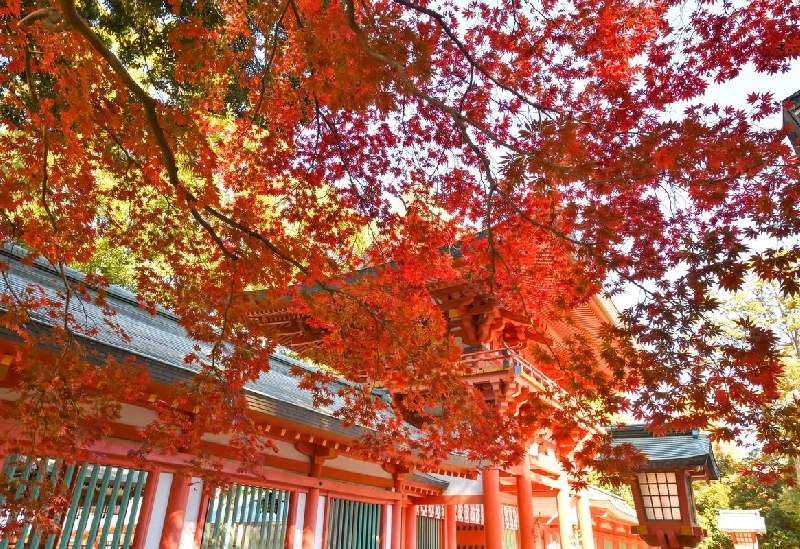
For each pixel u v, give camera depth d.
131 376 5.91
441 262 9.36
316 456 10.59
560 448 18.78
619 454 5.70
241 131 8.73
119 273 17.81
